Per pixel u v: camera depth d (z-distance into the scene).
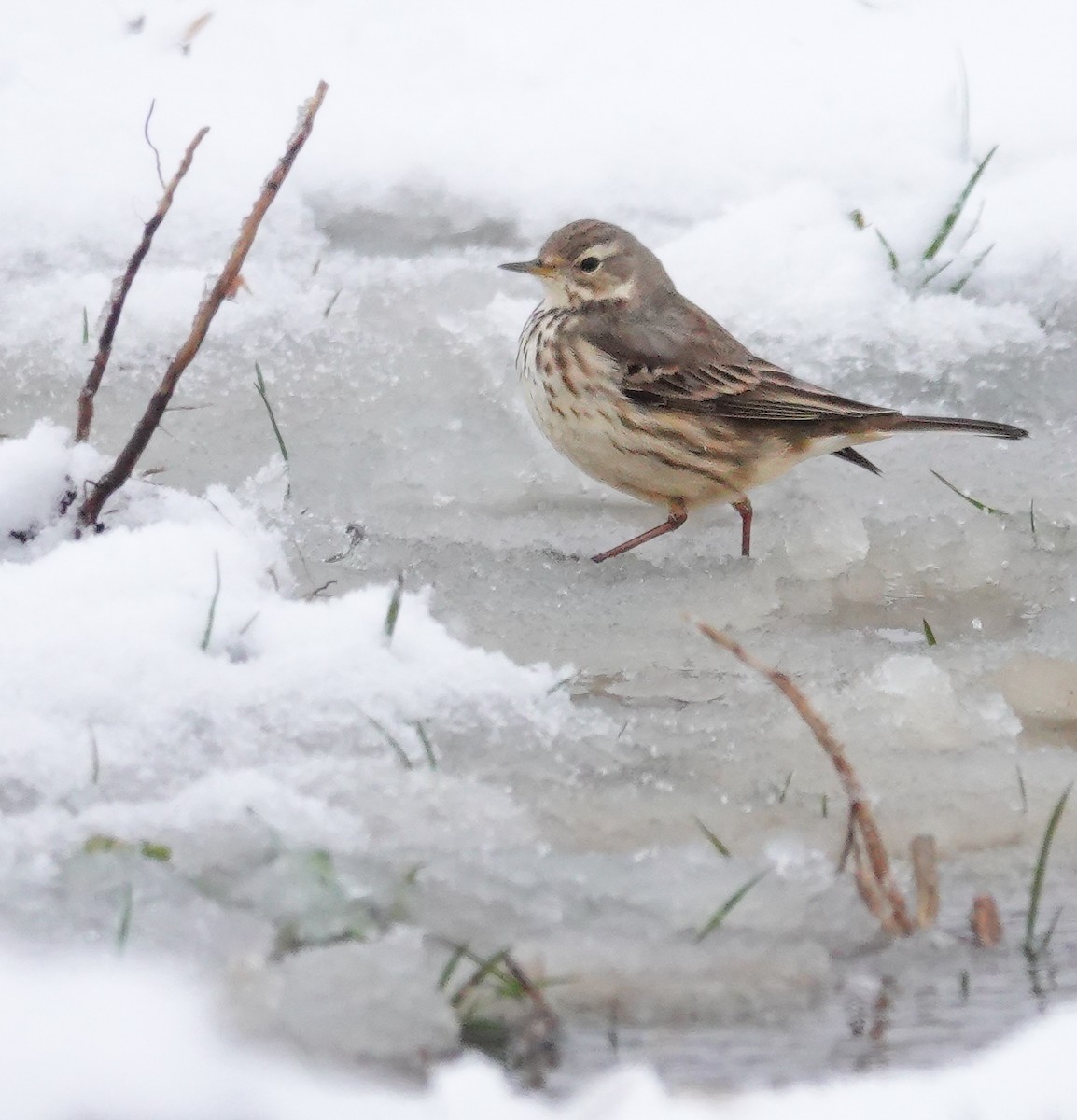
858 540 11.80
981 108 15.61
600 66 16.03
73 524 10.48
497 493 12.54
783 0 16.89
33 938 7.20
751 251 14.20
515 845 8.11
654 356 12.21
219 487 11.29
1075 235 14.28
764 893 7.78
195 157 14.83
